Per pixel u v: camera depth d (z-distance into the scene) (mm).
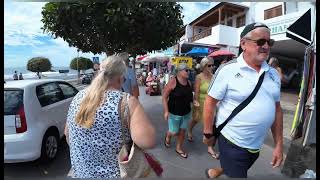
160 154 5355
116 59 2152
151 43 7258
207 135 2873
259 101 2615
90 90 2070
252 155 2764
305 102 4652
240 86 2615
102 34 6602
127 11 5641
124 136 2051
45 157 4914
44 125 4930
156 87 16484
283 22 14242
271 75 2711
